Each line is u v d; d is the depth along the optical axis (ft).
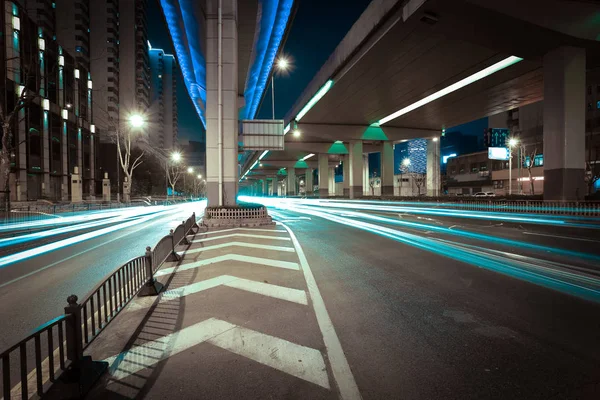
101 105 288.51
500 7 55.47
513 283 20.29
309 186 299.79
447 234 43.04
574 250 30.66
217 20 58.54
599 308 15.90
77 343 9.87
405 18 61.00
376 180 318.04
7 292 20.36
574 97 65.05
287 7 63.72
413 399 9.25
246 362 11.46
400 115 140.46
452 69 88.94
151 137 452.76
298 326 14.40
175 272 23.95
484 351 11.91
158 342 13.00
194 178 382.42
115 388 9.98
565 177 64.59
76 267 26.91
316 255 29.81
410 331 13.71
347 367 11.00
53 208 85.76
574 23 59.72
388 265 25.67
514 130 182.39
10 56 105.60
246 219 54.39
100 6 291.17
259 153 252.01
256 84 102.99
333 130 160.04
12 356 12.60
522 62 81.92
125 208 126.11
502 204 78.89
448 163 246.06
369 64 85.56
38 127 128.57
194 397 9.52
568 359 11.25
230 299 18.06
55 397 9.10
